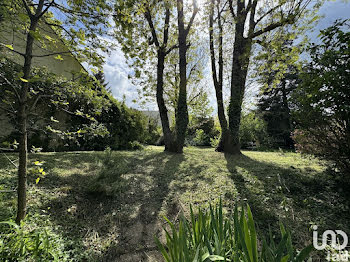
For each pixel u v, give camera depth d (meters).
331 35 3.12
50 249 1.66
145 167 5.43
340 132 3.29
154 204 3.13
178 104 8.52
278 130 18.02
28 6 1.82
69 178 3.83
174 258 1.26
